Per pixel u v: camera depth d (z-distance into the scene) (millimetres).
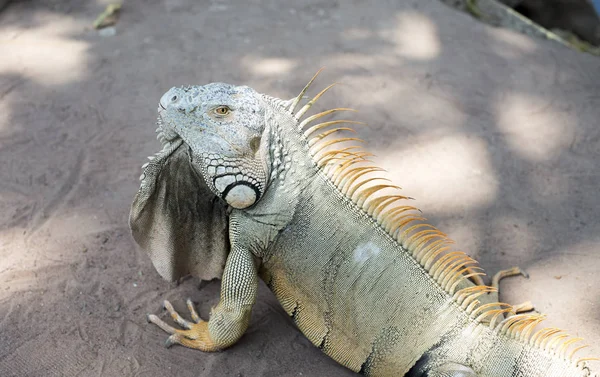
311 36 1171
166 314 681
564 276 743
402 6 1288
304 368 639
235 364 639
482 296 645
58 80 1020
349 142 911
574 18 1703
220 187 569
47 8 1241
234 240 603
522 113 1000
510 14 1345
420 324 580
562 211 828
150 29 1173
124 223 776
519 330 581
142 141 901
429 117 978
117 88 1005
